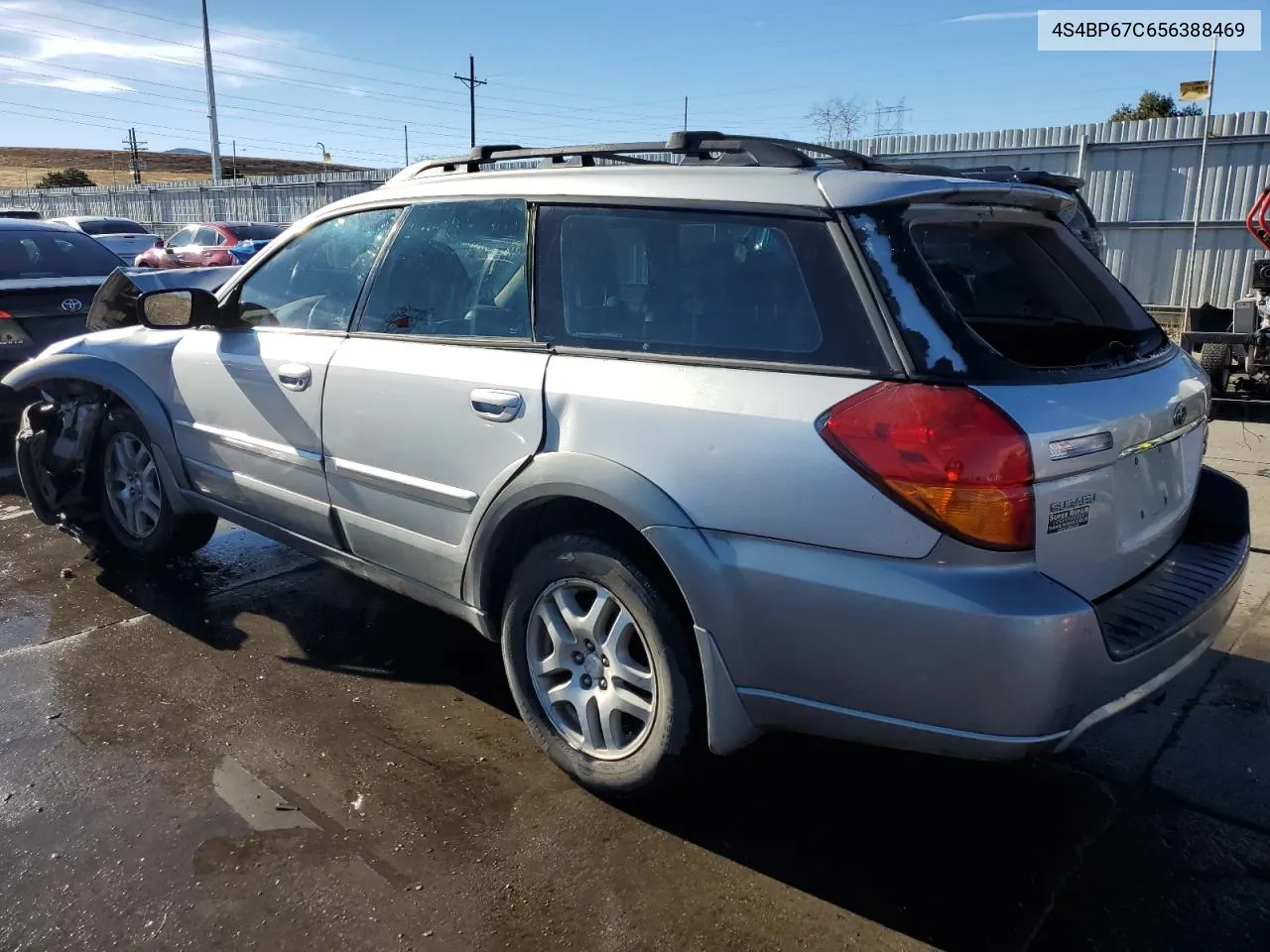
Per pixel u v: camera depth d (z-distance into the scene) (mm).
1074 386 2330
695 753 2664
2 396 6551
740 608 2385
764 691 2430
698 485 2434
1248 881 2576
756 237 2518
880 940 2361
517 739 3246
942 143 14656
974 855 2688
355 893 2498
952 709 2186
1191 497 2943
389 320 3400
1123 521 2465
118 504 4734
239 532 5367
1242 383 8047
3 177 88562
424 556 3248
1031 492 2141
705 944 2340
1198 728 3332
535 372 2834
